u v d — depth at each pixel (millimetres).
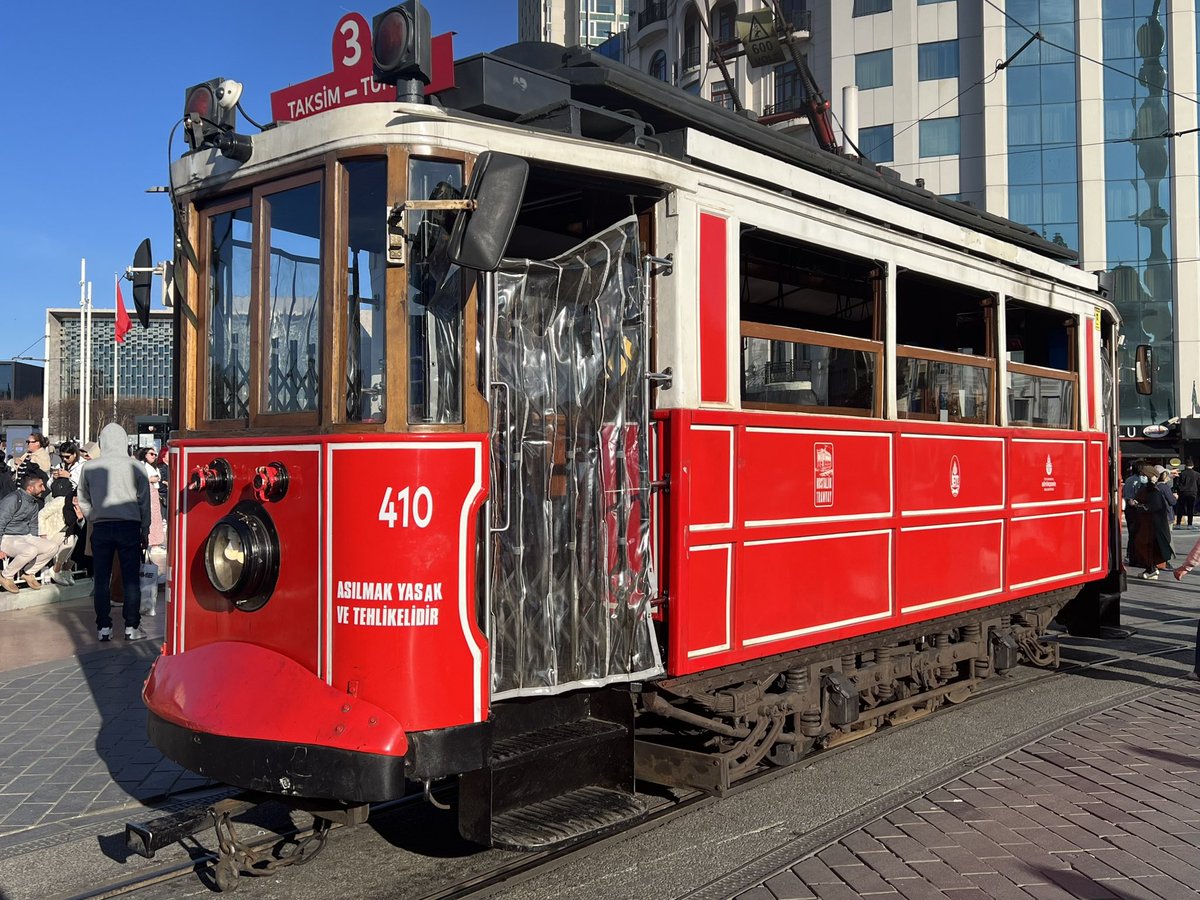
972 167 36156
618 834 4832
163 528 13281
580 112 4488
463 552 3953
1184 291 35000
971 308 7324
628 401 4551
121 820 5117
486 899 4113
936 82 36375
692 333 4738
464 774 4008
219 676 4094
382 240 4027
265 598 4168
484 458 4031
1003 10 35594
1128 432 35688
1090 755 6117
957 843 4668
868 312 6133
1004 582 7176
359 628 3852
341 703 3793
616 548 4492
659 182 4609
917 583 6266
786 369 5398
